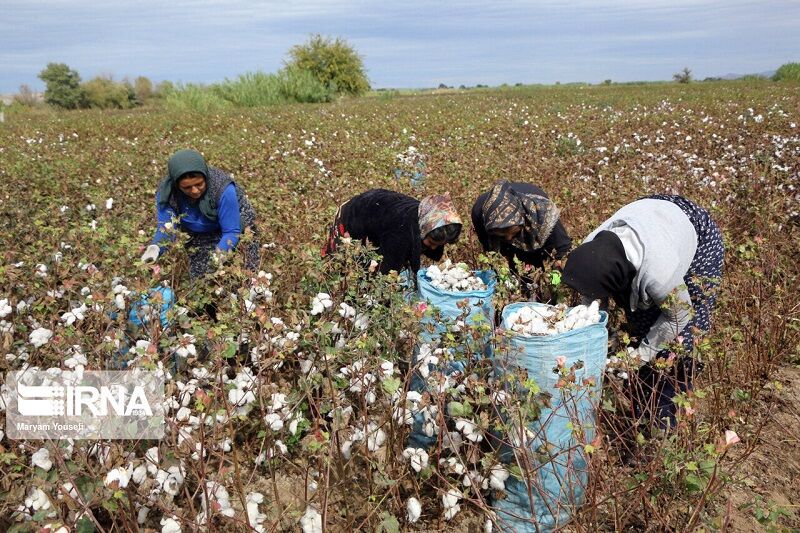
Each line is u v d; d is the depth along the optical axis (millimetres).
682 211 2781
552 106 19594
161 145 11133
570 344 2398
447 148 9578
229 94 31781
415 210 3197
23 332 2764
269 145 10312
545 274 3256
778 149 8523
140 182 6883
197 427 2375
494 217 3250
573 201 5746
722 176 6332
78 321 2678
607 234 2732
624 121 13352
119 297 2590
